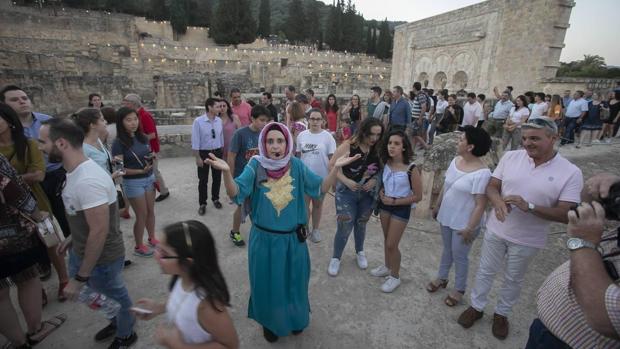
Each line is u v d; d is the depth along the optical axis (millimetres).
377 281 3893
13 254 2514
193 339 1598
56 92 23828
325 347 2908
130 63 35375
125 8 59812
